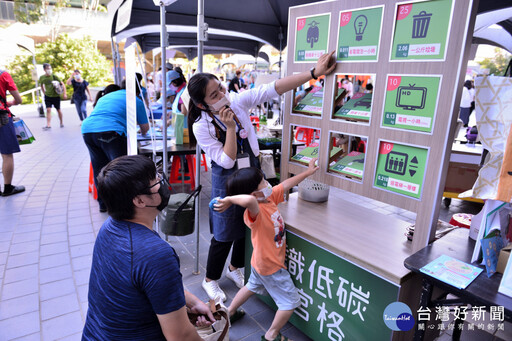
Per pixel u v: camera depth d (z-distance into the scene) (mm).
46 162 5824
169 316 896
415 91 1417
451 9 1252
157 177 1017
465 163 3885
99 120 3293
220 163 1898
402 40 1430
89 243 3059
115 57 5766
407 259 1282
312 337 1819
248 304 2252
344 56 1688
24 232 3254
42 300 2262
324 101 1827
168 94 5176
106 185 926
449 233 1557
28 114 11727
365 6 1546
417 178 1476
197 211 2469
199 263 2777
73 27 15797
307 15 1841
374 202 4301
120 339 940
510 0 3688
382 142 1592
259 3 4938
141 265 873
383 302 1414
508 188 1106
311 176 1995
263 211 1726
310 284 1773
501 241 1269
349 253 1529
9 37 8383
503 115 1120
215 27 5316
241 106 1976
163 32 2277
